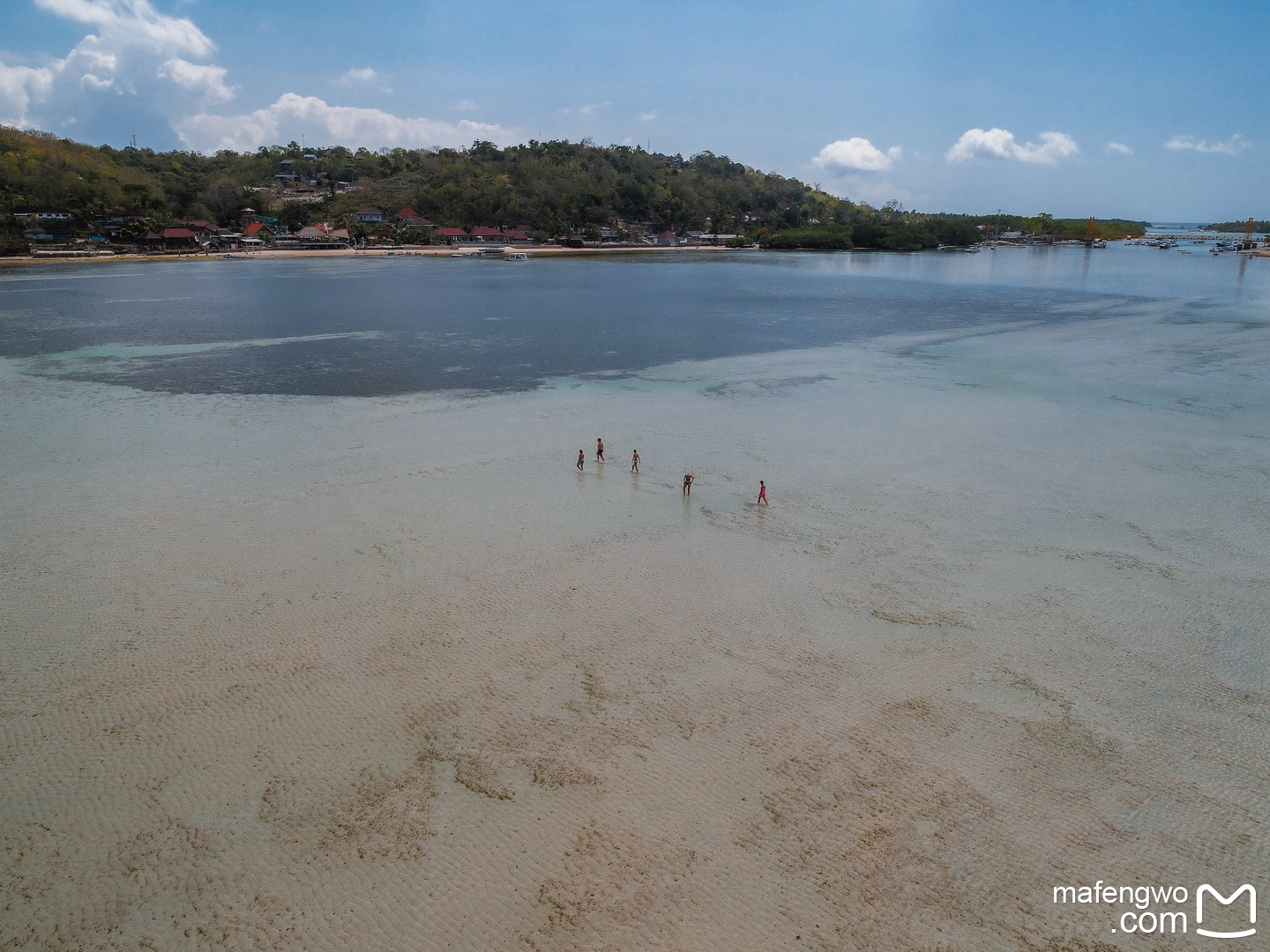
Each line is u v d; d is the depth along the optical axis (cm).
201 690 2252
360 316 10038
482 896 1627
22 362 6769
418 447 4531
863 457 4425
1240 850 1767
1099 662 2467
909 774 1978
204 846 1731
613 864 1706
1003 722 2178
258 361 7019
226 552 3128
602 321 9888
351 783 1923
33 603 2708
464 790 1908
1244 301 12069
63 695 2217
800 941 1540
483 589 2866
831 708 2230
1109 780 1970
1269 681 2370
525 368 6862
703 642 2555
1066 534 3406
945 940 1548
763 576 3009
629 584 2922
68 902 1590
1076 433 4919
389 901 1609
